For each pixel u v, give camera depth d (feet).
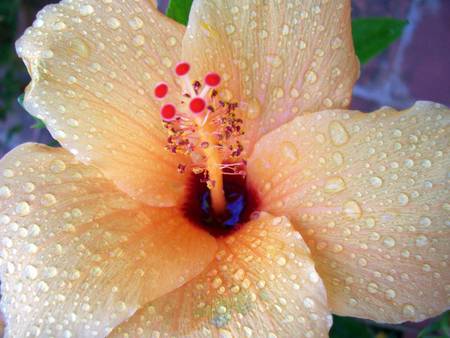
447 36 1.09
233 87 0.50
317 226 0.46
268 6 0.48
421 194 0.44
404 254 0.44
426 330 0.73
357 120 0.47
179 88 0.49
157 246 0.46
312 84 0.49
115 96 0.47
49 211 0.45
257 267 0.45
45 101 0.44
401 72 1.09
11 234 0.44
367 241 0.45
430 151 0.45
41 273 0.42
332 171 0.47
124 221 0.47
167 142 0.50
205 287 0.45
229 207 0.55
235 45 0.49
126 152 0.47
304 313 0.41
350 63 0.49
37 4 1.21
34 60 0.45
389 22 0.71
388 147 0.46
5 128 1.19
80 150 0.45
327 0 0.48
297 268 0.43
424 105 0.46
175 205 0.51
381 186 0.45
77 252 0.43
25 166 0.47
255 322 0.42
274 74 0.50
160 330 0.42
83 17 0.47
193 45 0.48
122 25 0.48
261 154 0.51
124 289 0.42
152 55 0.48
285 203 0.48
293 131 0.49
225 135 0.49
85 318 0.41
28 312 0.41
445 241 0.44
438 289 0.43
